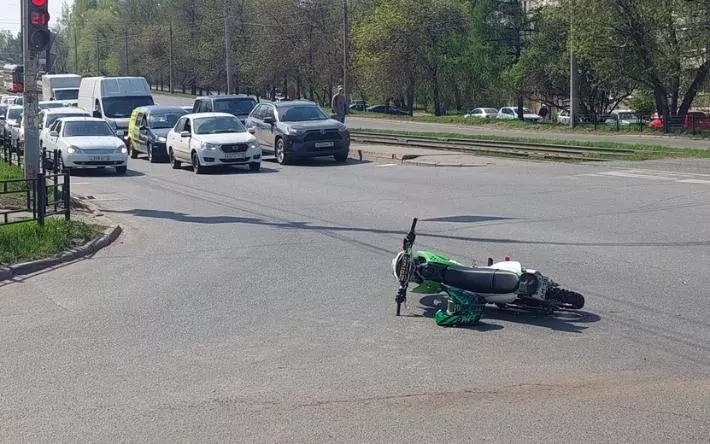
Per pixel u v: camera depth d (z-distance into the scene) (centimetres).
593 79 6059
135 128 3303
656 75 4775
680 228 1359
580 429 547
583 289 950
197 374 677
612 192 1855
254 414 584
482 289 843
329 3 8069
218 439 539
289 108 2934
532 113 8231
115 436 548
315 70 8169
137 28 10969
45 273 1118
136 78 3812
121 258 1220
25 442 540
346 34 6612
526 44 6988
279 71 8256
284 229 1454
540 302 840
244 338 783
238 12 8869
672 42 4656
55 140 2695
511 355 717
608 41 4797
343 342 765
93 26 11844
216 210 1744
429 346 748
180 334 801
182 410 595
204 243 1334
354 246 1264
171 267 1141
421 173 2411
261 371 683
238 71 8788
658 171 2352
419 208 1670
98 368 698
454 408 590
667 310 855
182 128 2786
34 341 786
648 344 741
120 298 961
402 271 861
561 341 758
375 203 1767
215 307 906
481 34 7169
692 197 1750
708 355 708
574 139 4091
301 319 849
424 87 7450
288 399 614
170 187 2230
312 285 1005
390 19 6988
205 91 10575
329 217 1586
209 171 2670
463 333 791
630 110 6862
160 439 542
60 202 1600
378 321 838
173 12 10162
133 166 2959
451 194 1883
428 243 1262
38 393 637
